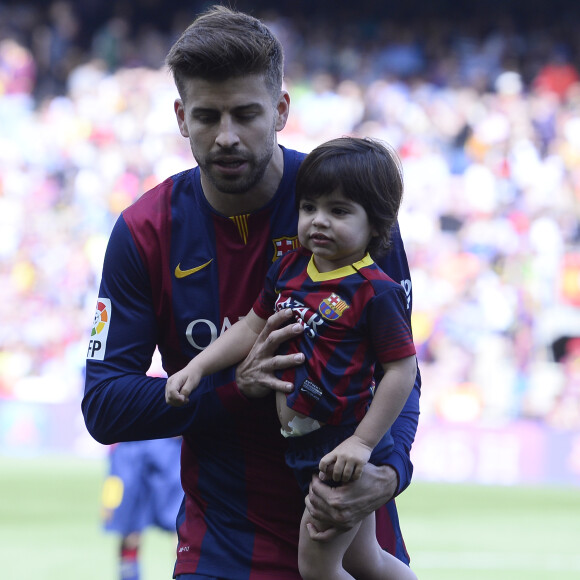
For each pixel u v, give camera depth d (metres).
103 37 41.34
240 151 6.49
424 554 17.62
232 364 6.89
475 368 31.28
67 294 34.22
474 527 20.66
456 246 33.88
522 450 28.44
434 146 37.38
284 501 7.06
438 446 28.86
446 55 41.34
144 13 43.91
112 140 37.78
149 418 7.00
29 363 32.75
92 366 7.21
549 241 33.50
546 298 32.41
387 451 6.65
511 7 43.16
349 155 6.41
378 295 6.43
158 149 37.28
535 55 41.59
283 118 7.00
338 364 6.42
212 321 7.12
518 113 37.91
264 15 43.44
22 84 40.28
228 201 6.98
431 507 23.30
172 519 14.13
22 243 35.22
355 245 6.47
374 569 6.91
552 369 31.28
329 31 42.56
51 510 21.41
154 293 7.18
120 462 14.17
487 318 31.92
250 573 7.03
